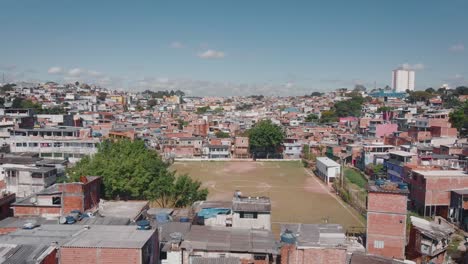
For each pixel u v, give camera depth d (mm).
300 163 133125
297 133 158375
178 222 41500
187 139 145250
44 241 26578
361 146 118500
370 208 47406
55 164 75688
